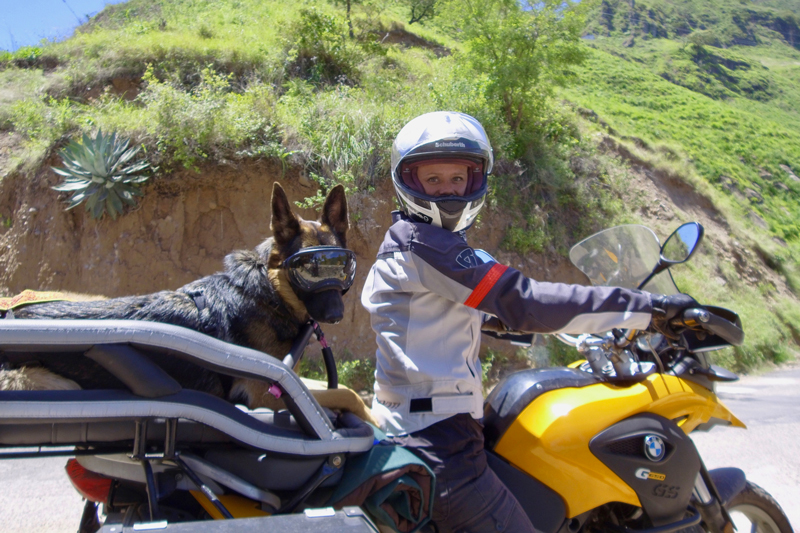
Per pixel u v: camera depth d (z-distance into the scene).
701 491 2.62
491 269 2.00
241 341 2.45
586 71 31.78
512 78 11.45
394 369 2.18
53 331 1.51
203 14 16.41
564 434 2.41
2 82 11.75
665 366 2.74
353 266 2.52
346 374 7.68
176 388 1.67
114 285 8.15
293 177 8.80
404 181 2.24
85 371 1.96
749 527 4.14
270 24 14.47
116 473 1.89
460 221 2.22
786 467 5.15
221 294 2.47
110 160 8.27
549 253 10.30
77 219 8.79
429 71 14.48
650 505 2.45
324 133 9.11
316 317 2.45
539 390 2.55
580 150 13.28
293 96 11.13
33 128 10.08
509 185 10.62
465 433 2.13
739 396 8.53
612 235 2.89
